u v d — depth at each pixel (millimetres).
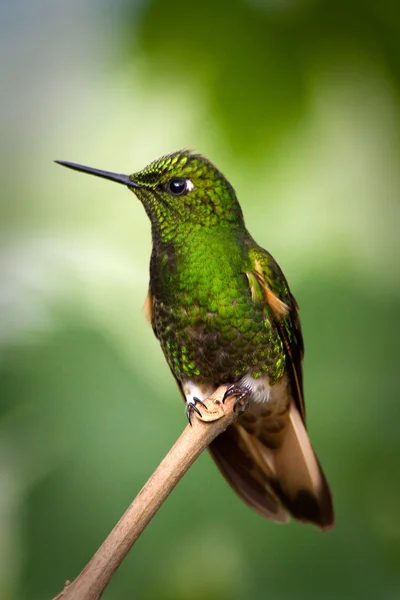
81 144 2102
